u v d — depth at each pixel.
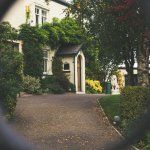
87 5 15.05
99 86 29.34
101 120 13.50
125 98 11.06
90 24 14.91
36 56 24.28
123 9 10.76
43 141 10.45
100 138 10.86
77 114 14.41
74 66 27.56
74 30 27.97
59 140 10.62
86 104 16.77
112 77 29.83
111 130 11.91
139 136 0.92
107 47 14.62
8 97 12.31
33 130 11.70
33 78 22.44
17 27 24.06
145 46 12.17
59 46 28.09
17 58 12.86
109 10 12.16
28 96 20.34
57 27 27.22
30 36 24.38
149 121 0.90
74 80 27.56
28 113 14.16
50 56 26.94
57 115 14.17
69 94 23.95
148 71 12.47
